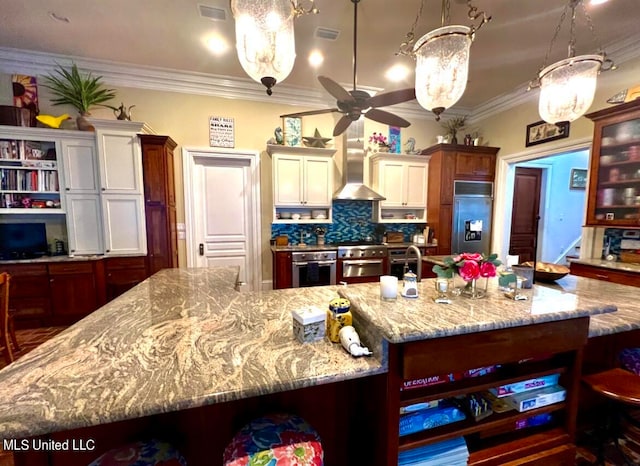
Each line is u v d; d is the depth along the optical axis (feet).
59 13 8.73
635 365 5.58
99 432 3.76
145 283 7.54
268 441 3.48
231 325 4.81
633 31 9.55
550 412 5.02
